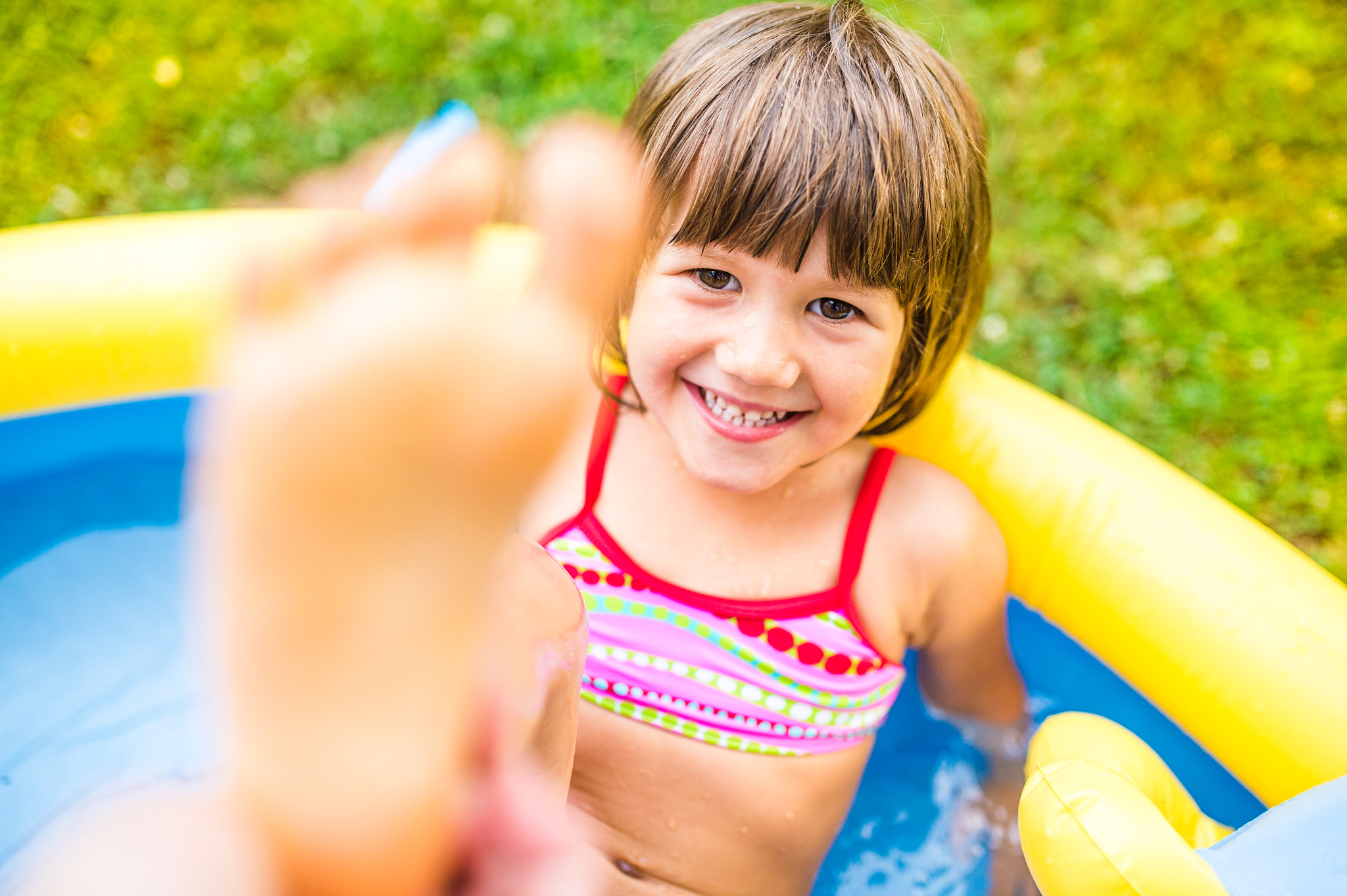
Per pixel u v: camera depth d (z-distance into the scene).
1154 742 1.50
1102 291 2.61
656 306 1.14
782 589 1.35
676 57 1.25
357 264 0.27
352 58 2.98
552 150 0.30
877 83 1.13
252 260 0.27
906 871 1.51
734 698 1.34
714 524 1.36
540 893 0.42
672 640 1.35
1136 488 1.54
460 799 0.40
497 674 0.46
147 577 1.78
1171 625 1.43
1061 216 2.74
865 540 1.36
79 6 3.02
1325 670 1.34
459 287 0.26
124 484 1.77
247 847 0.28
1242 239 2.71
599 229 0.29
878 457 1.41
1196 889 1.01
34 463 1.70
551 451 0.25
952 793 1.60
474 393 0.24
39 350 1.61
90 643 1.69
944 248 1.18
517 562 0.95
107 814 0.30
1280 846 1.08
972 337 2.50
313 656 0.26
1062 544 1.53
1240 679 1.37
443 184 0.29
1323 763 1.30
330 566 0.25
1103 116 2.92
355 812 0.28
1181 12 3.10
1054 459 1.57
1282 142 2.88
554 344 0.26
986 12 3.09
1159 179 2.82
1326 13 3.09
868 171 1.07
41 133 2.81
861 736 1.40
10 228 2.65
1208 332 2.55
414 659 0.26
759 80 1.11
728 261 1.08
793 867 1.39
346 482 0.24
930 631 1.48
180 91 2.91
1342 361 2.50
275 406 0.24
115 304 1.63
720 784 1.35
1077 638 1.55
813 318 1.11
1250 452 2.37
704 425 1.19
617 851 1.35
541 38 3.01
